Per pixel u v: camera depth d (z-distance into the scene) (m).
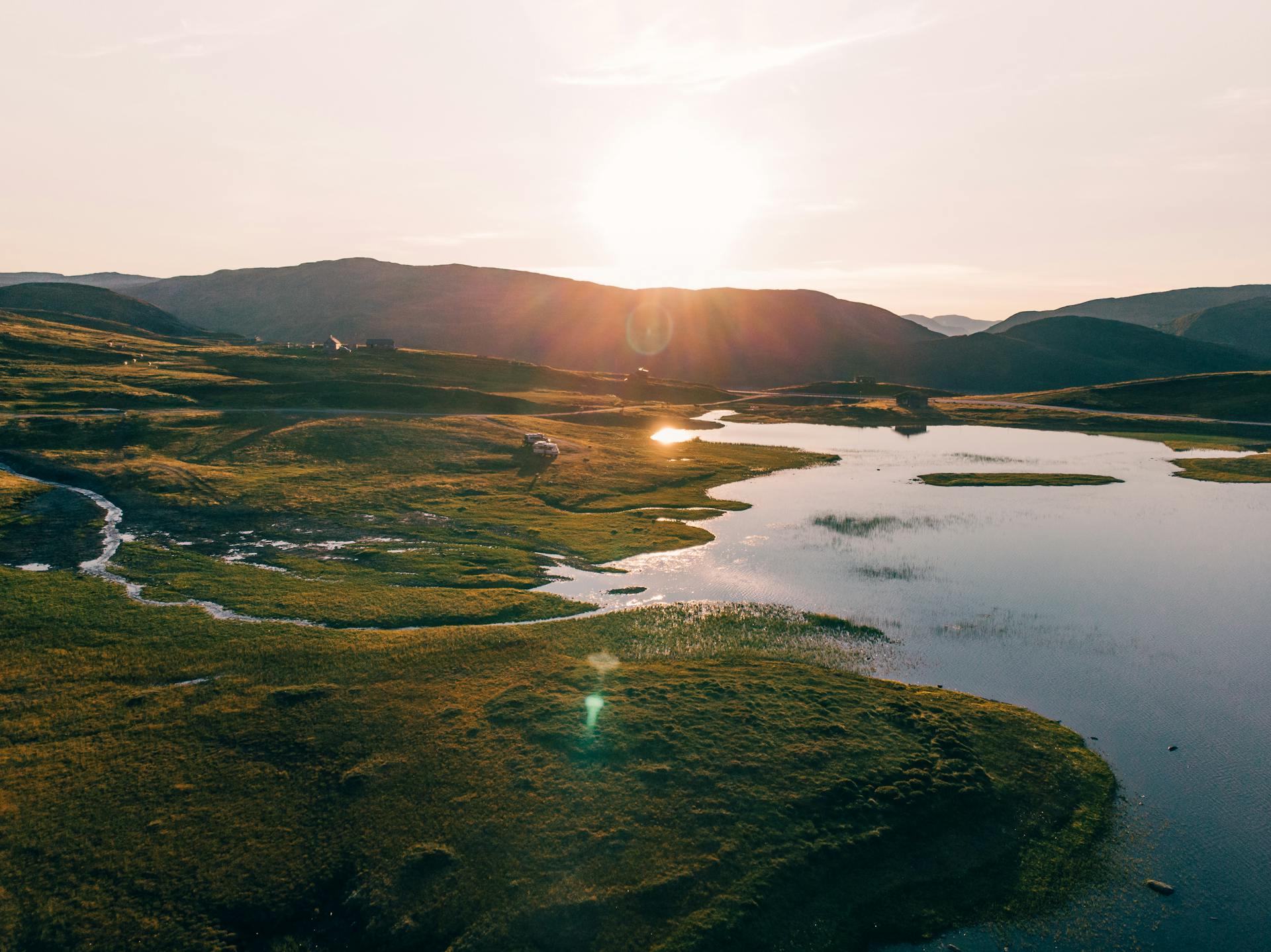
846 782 27.62
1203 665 39.47
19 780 27.17
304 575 51.28
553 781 27.64
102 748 29.38
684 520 70.81
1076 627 44.62
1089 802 27.47
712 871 23.56
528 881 23.02
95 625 41.16
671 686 35.25
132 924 21.31
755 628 43.53
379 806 26.22
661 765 28.64
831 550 60.75
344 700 33.59
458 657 38.50
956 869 24.27
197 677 35.69
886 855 24.58
